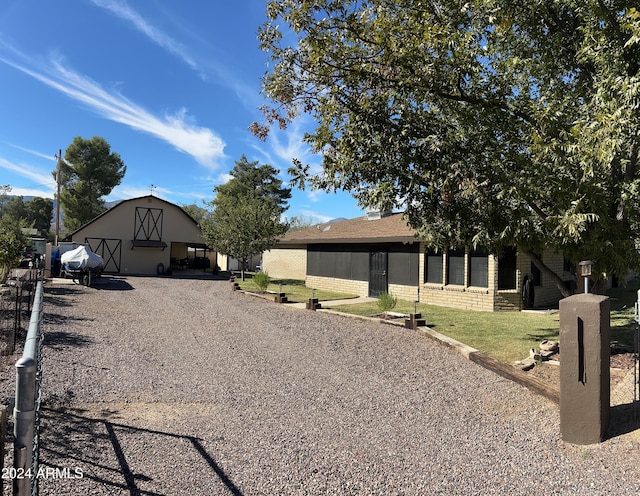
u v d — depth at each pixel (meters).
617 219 5.80
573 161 5.21
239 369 6.43
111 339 8.02
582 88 6.49
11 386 4.78
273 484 3.16
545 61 6.79
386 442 3.97
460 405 5.00
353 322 10.53
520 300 12.86
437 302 14.48
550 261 14.38
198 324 10.11
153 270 32.47
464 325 10.15
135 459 3.43
